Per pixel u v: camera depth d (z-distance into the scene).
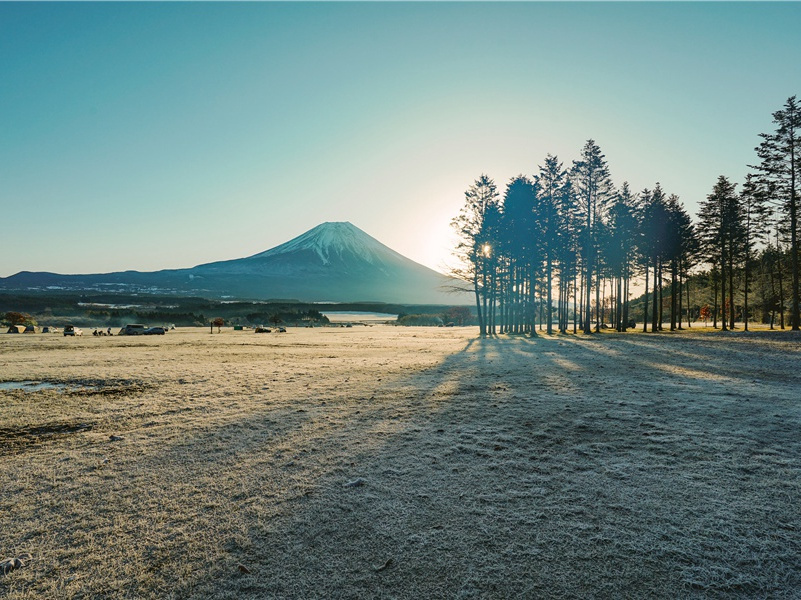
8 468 5.26
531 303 39.38
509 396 9.32
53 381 12.23
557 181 38.78
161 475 4.96
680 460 5.20
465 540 3.44
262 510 4.01
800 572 2.97
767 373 12.40
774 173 30.25
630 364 14.89
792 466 4.96
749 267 40.41
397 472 4.94
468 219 40.72
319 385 11.12
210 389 10.69
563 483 4.57
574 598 2.73
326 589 2.85
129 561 3.22
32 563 3.21
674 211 43.09
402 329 60.47
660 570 3.01
